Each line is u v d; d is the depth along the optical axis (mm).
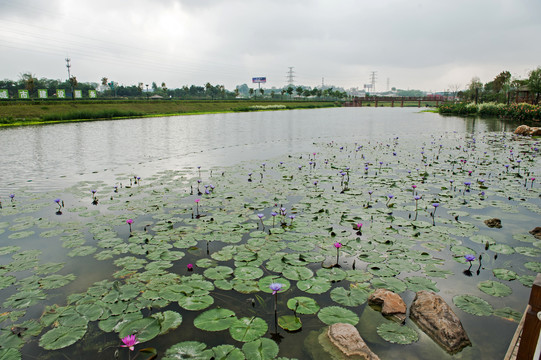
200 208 6770
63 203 7141
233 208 6762
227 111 54156
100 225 5938
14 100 42469
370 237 5336
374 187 8180
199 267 4457
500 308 3562
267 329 3246
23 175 10195
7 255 4852
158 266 4465
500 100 46031
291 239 5297
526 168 9992
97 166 11500
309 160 12031
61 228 5816
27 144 17344
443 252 4828
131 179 9305
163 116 42281
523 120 30000
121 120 35250
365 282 4082
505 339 3111
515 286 3971
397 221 5961
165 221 6062
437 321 3225
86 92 87812
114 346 3066
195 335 3186
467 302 3646
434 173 9578
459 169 10055
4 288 3998
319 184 8508
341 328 3166
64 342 3096
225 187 8297
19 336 3193
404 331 3217
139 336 3170
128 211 6637
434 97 84750
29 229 5789
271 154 13617
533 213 6289
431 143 16188
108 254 4820
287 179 9062
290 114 49312
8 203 7305
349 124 30125
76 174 10281
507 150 13695
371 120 35469
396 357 2910
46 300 3766
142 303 3676
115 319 3422
